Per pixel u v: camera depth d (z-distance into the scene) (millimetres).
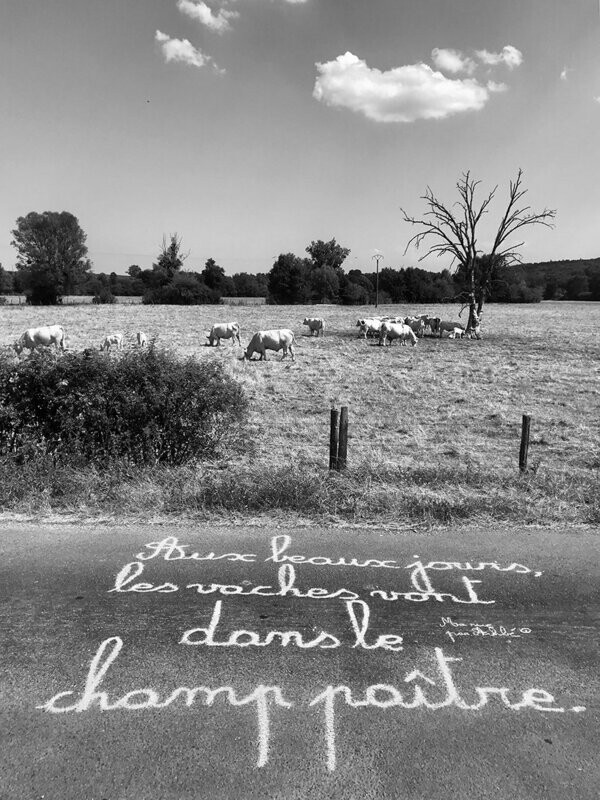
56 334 27125
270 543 6285
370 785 3279
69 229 81688
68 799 3176
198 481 7719
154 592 5293
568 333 41156
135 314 56906
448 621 4914
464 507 7055
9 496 7199
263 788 3252
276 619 4906
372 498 7246
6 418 8156
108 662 4324
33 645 4516
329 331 40656
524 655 4480
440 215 37719
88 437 8312
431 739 3633
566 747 3588
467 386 19516
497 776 3355
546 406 16266
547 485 7922
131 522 6746
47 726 3707
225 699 3961
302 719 3785
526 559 6004
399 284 102500
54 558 5891
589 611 5090
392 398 17234
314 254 120375
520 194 37344
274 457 10383
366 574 5668
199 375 8812
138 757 3463
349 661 4379
